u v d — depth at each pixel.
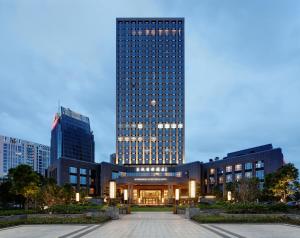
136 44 197.25
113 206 50.59
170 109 191.88
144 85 193.75
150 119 190.88
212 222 38.59
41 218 40.94
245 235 26.77
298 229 31.50
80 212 46.84
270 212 44.41
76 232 29.50
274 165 112.06
